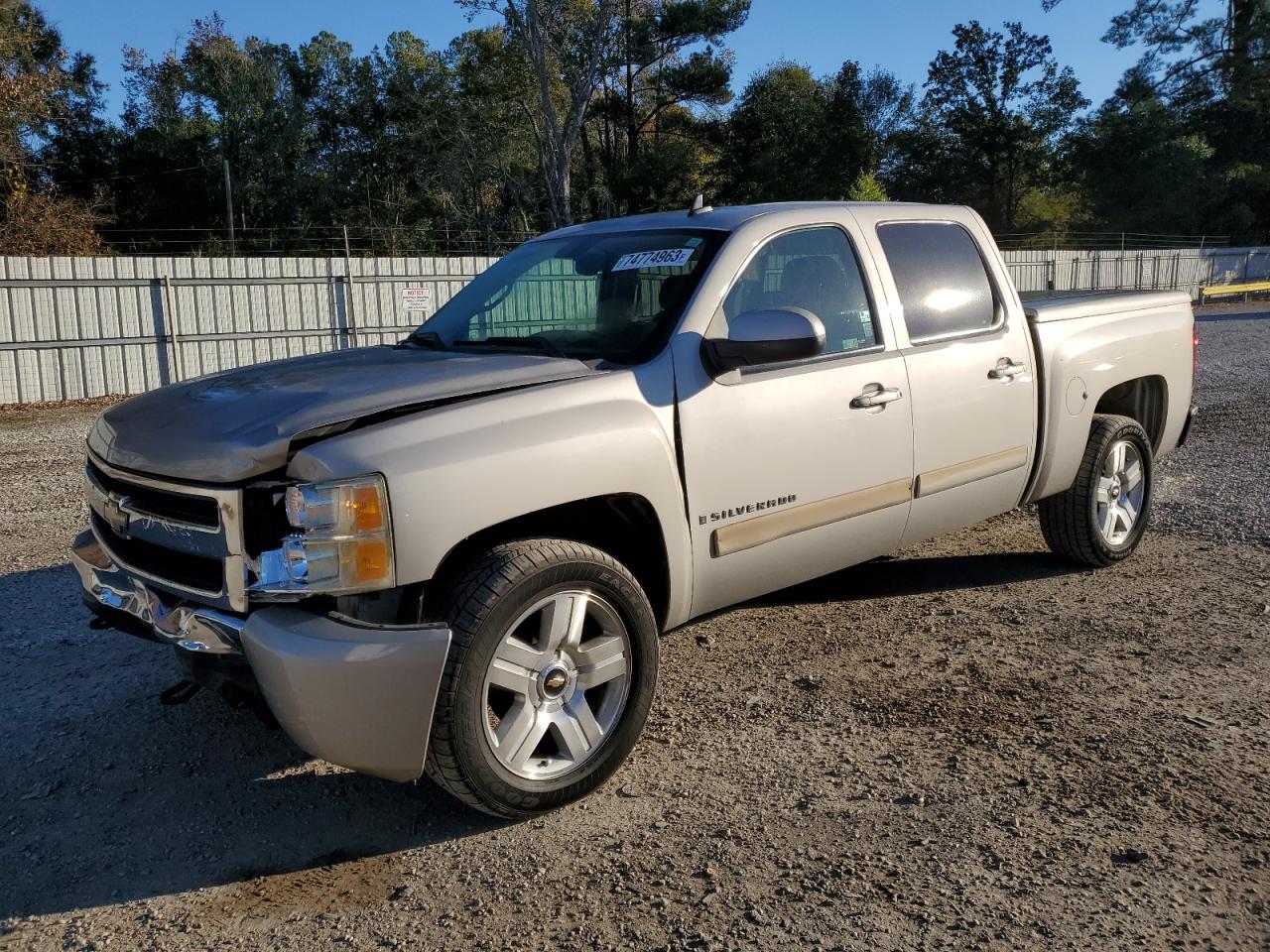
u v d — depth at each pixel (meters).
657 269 3.88
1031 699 3.93
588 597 3.20
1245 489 7.25
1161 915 2.62
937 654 4.41
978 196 61.56
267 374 3.62
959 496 4.58
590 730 3.24
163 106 45.75
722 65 50.69
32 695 4.13
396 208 46.31
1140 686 4.02
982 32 56.91
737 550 3.72
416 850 3.04
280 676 2.77
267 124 45.44
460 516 2.95
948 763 3.45
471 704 2.93
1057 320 5.06
